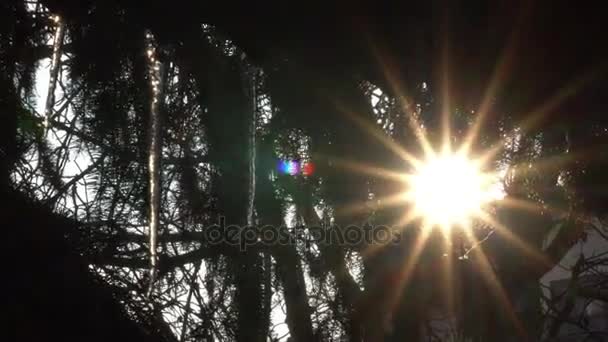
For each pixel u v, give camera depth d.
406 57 2.70
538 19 2.46
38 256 2.29
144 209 3.34
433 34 2.59
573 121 2.76
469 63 2.64
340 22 2.62
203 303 3.33
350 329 3.69
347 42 2.68
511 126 3.06
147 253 3.11
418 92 2.96
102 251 2.76
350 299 3.70
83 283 2.34
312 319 3.67
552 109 2.71
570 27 2.45
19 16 3.21
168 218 3.50
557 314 4.92
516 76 2.62
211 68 3.46
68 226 2.56
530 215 4.08
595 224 4.95
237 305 3.45
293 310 3.66
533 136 3.30
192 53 3.34
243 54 3.54
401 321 3.67
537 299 4.58
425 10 2.54
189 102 3.64
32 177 2.90
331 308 3.69
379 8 2.57
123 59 3.37
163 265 3.34
